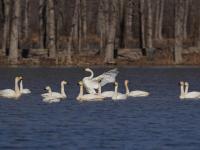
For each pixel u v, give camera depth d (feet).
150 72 230.89
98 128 105.60
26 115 120.16
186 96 149.18
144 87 178.70
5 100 143.54
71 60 260.21
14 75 213.87
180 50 265.54
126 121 113.19
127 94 153.28
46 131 102.63
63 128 105.50
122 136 98.63
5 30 270.26
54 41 260.21
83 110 126.82
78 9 272.51
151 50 270.05
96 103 138.21
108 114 121.49
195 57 271.69
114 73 148.15
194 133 101.24
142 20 276.82
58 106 132.77
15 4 252.83
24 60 258.37
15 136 98.48
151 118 116.78
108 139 96.27
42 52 264.31
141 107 131.95
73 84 185.06
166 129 104.88
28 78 204.13
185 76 216.33
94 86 147.13
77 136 98.48
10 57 254.47
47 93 151.12
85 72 225.35
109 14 281.74
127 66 254.47
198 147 91.04
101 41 269.85
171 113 123.44
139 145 92.22
